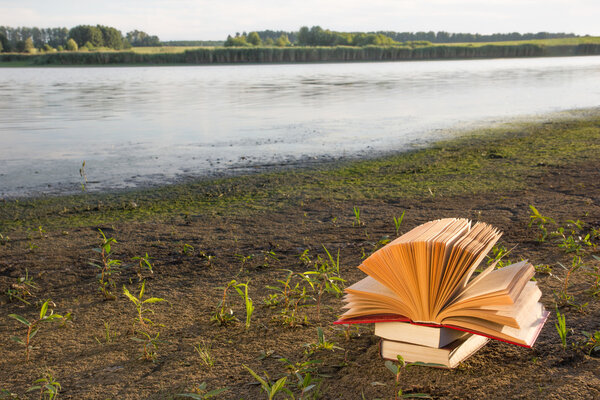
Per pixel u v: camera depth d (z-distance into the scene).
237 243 4.86
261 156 9.95
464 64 65.88
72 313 3.34
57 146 11.16
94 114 17.22
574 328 2.69
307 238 4.96
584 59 82.50
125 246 4.86
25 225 5.80
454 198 6.40
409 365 2.32
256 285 3.74
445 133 12.45
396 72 46.53
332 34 132.88
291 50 85.12
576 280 3.47
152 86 31.81
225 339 2.80
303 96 23.34
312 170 8.62
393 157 9.61
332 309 3.19
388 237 4.86
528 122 14.00
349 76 40.66
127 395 2.24
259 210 6.17
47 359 2.66
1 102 22.08
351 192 6.97
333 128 13.62
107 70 62.09
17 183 7.95
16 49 140.50
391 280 2.19
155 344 2.77
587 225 4.91
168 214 6.11
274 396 2.17
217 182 7.84
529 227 4.89
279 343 2.71
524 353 2.43
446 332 2.19
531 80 32.78
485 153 9.60
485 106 18.56
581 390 2.07
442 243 2.07
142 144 11.38
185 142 11.62
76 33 164.12
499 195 6.45
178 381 2.34
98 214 6.21
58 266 4.36
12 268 4.33
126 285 3.85
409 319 2.21
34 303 3.58
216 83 33.94
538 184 6.96
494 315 2.04
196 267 4.20
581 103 18.91
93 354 2.69
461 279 2.09
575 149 9.61
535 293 2.46
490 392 2.11
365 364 2.40
